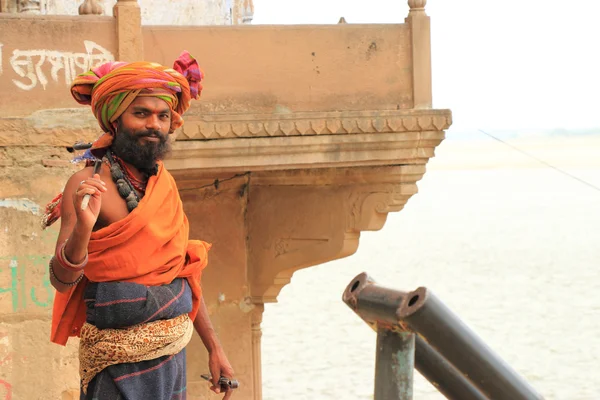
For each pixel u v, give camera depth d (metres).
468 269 35.47
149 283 3.57
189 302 3.75
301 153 7.60
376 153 7.81
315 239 8.90
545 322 26.22
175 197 3.69
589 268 35.03
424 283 32.75
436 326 1.76
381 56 7.86
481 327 25.75
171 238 3.61
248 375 9.52
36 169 5.30
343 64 7.77
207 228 9.16
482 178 86.88
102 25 5.80
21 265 5.26
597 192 68.56
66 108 5.40
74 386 5.34
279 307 29.05
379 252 41.28
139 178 3.70
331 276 35.19
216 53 7.47
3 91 5.54
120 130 3.62
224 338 9.41
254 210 9.29
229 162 7.45
